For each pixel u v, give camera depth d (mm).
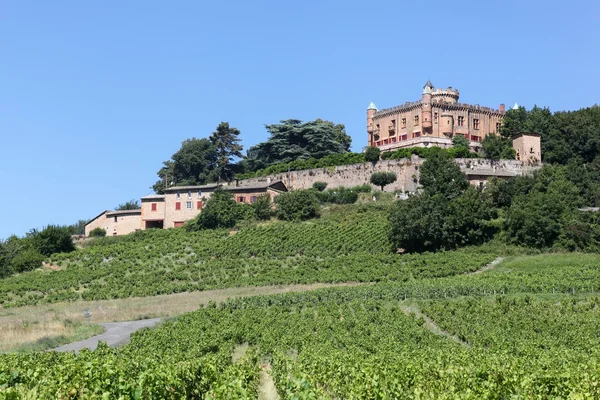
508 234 83062
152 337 40875
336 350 35000
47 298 72125
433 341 39875
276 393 27656
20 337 44812
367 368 25281
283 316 52750
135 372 24734
